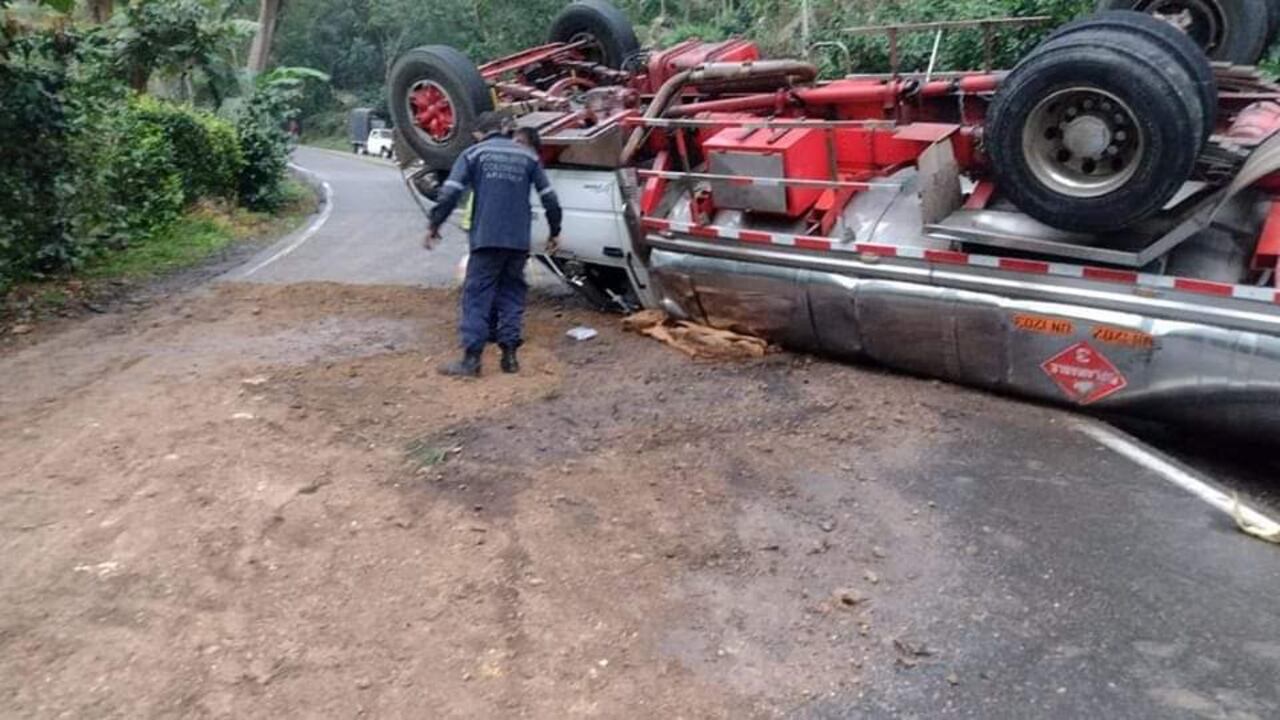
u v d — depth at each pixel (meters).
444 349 7.34
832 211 6.66
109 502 4.78
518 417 5.91
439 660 3.64
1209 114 5.01
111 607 3.92
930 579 4.21
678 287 7.41
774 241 6.75
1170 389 5.44
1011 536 4.55
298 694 3.44
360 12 60.34
